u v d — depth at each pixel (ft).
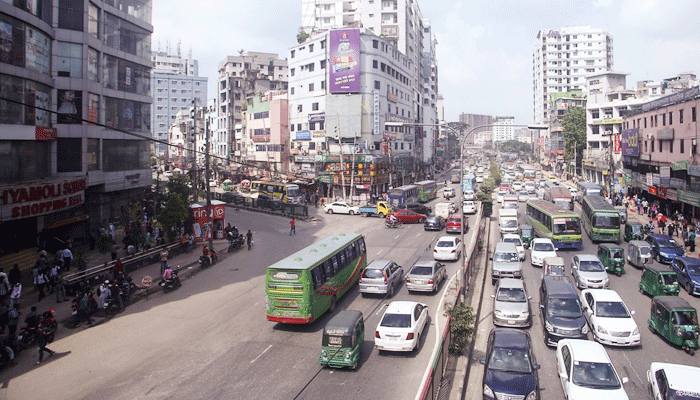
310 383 51.88
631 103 293.84
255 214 200.23
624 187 229.45
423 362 57.11
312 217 184.96
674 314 61.36
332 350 54.65
